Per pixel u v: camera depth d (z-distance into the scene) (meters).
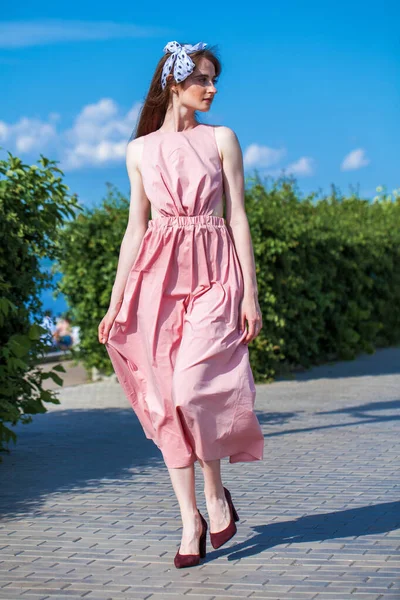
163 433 4.50
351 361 16.28
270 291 13.15
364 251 17.11
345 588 4.12
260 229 12.95
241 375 4.39
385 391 12.02
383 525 5.20
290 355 14.17
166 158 4.50
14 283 7.57
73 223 12.84
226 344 4.36
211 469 4.48
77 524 5.40
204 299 4.43
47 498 6.10
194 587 4.20
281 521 5.36
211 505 4.54
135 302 4.57
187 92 4.54
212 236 4.47
